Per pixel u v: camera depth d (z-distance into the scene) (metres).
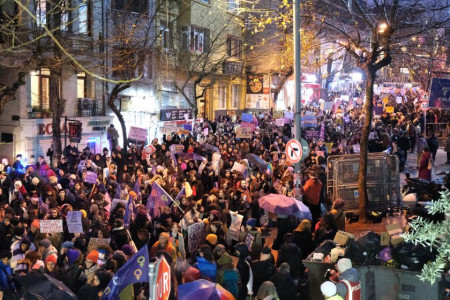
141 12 32.97
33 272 8.41
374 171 18.11
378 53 16.94
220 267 9.89
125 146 27.39
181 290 8.27
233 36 44.25
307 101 50.88
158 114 35.84
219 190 15.96
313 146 26.09
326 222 13.12
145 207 14.02
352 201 17.98
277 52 46.38
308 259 10.37
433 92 20.88
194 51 39.50
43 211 13.59
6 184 17.20
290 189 17.83
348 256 9.77
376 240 9.97
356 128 37.22
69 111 28.22
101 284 9.00
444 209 5.68
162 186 15.95
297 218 15.16
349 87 59.50
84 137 29.31
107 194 15.00
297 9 15.79
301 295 10.32
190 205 13.72
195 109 32.59
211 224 12.45
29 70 20.23
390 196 18.19
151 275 5.80
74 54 25.06
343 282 8.46
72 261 9.94
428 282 9.09
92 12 28.97
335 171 18.03
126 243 11.83
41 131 26.50
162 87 36.31
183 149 23.20
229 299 8.22
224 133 32.06
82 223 12.66
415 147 35.38
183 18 38.44
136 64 29.38
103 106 30.70
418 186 18.44
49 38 22.09
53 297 8.09
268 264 10.15
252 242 12.49
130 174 19.59
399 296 9.34
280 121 33.56
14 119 26.06
